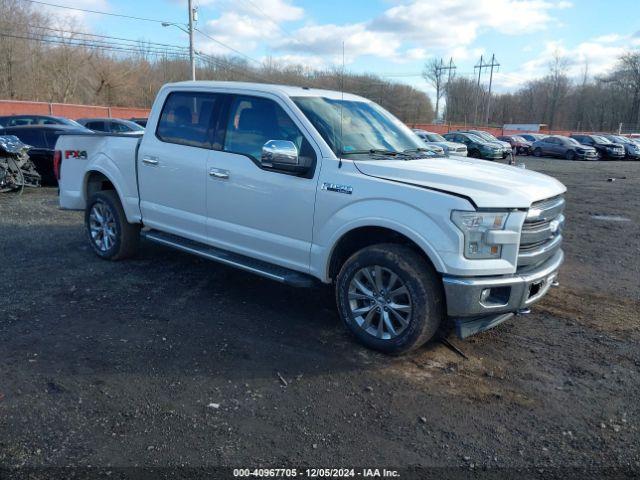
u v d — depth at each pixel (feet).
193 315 15.67
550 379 12.64
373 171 13.43
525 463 9.55
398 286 13.04
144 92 180.96
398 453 9.71
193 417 10.57
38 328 14.38
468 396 11.75
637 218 36.01
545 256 13.64
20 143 36.96
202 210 17.03
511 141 126.21
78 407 10.78
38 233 25.13
